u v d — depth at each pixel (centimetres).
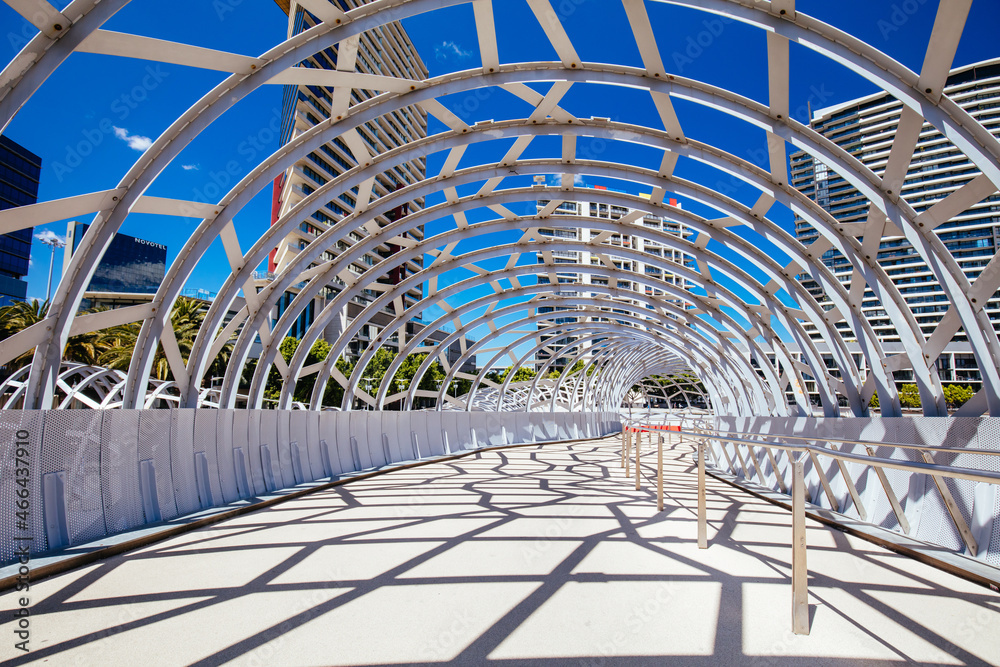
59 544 609
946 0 570
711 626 414
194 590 500
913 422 755
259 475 1073
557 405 4456
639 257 1595
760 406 1778
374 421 1686
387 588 506
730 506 995
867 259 920
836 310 1159
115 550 627
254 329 1193
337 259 1363
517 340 2638
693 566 582
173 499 812
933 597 485
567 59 858
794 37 694
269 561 600
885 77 671
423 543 684
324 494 1112
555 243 1631
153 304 902
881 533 718
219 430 966
